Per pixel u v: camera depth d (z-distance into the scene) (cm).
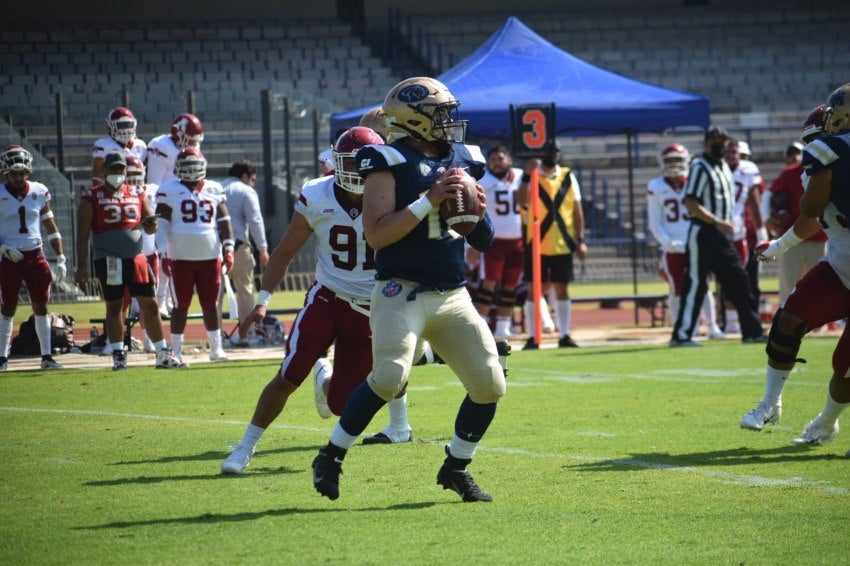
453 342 1669
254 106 9138
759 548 1447
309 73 10769
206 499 1758
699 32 11831
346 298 2036
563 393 3034
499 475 1936
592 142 10106
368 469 2003
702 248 4259
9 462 2088
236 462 1962
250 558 1403
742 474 1934
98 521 1609
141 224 3672
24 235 3753
